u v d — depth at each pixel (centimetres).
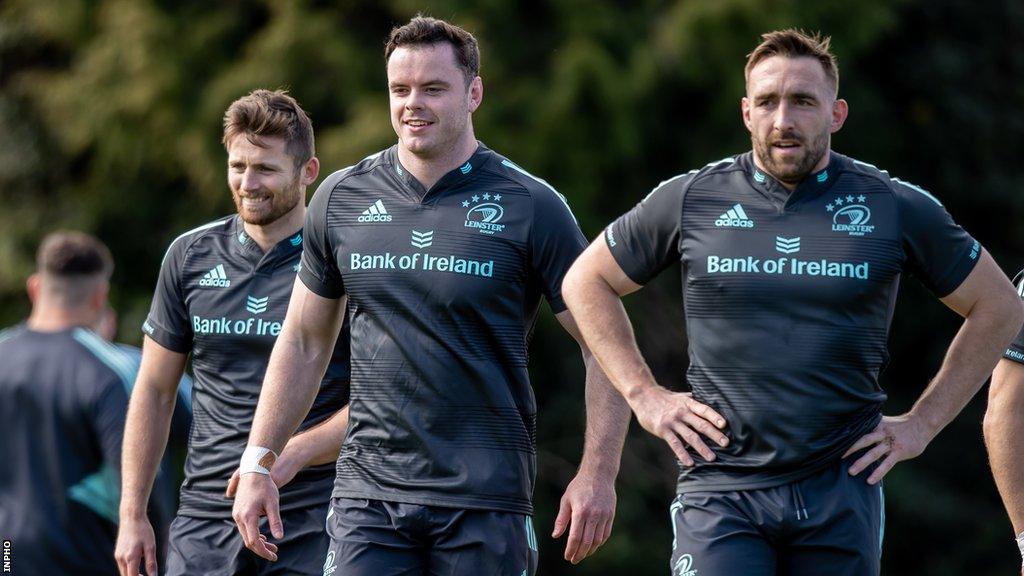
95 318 2123
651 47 4803
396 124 1773
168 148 5066
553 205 1794
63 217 5362
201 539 2016
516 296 1777
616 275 1742
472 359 1747
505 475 1750
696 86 4909
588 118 4716
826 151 1689
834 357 1641
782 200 1680
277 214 2020
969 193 5791
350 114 4769
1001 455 1798
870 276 1650
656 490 5188
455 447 1741
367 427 1773
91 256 2109
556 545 5078
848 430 1655
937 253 1677
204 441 2031
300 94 4828
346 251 1792
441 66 1747
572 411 5147
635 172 4956
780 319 1648
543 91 4694
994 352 1684
